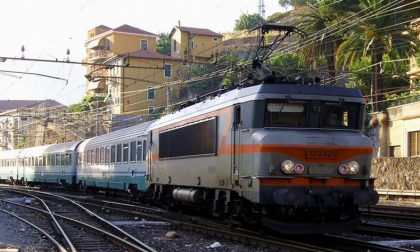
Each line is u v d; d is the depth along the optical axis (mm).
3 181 63125
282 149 12641
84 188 37188
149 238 14672
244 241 13305
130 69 67812
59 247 12727
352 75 40344
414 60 41125
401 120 35781
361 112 13648
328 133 13148
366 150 13125
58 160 42281
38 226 18094
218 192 15523
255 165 12859
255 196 12750
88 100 76875
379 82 41719
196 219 18109
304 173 12672
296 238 13812
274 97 13102
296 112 13281
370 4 36125
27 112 75188
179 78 66938
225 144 14680
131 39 82500
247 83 14625
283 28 16250
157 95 68438
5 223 19047
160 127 21203
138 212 21172
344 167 12875
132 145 26969
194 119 17250
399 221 18859
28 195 34562
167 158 19969
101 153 32781
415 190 31359
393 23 36375
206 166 16094
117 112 68938
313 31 40812
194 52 78062
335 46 40188
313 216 13055
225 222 16531
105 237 14703
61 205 27203
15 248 12992
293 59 48875
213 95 16688
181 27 79250
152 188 22953
